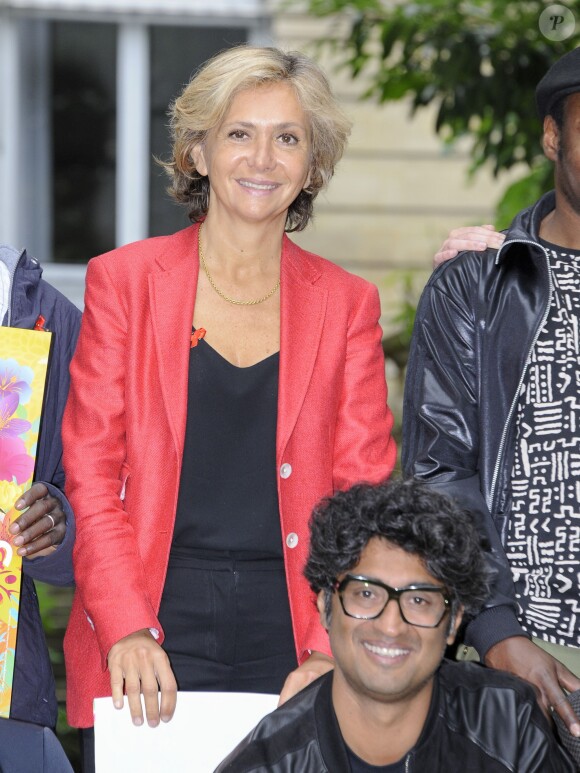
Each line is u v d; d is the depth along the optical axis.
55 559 3.27
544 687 2.99
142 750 3.01
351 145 8.70
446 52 6.19
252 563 3.25
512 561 3.25
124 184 8.85
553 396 3.27
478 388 3.36
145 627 3.06
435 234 8.80
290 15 8.45
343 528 2.62
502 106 6.23
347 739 2.68
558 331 3.29
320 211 8.78
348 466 3.34
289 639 3.26
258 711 3.03
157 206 8.89
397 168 8.74
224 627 3.21
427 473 3.32
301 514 3.25
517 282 3.37
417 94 6.55
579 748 2.95
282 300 3.37
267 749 2.68
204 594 3.21
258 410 3.28
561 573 3.18
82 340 3.34
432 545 2.57
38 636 3.42
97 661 3.23
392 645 2.57
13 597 3.19
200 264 3.40
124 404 3.27
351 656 2.60
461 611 2.69
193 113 3.32
